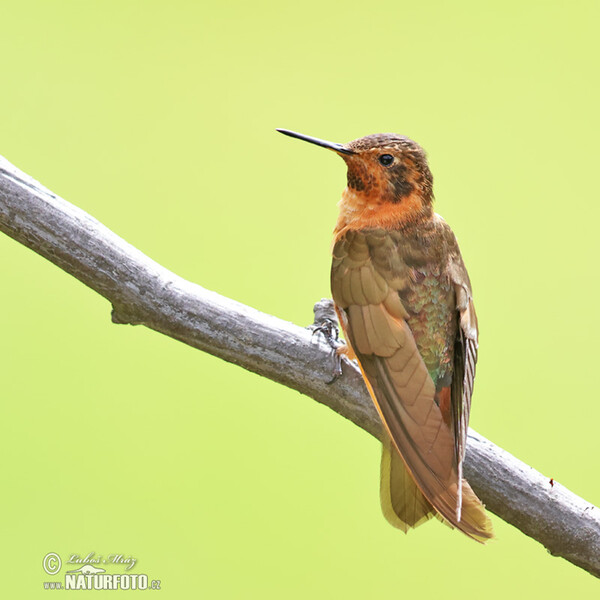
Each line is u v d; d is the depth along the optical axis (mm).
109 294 3279
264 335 3279
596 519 3273
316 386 3281
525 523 3273
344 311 3287
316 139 3307
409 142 3305
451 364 3287
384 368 3275
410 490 3268
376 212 3303
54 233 3277
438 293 3289
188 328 3279
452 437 3266
